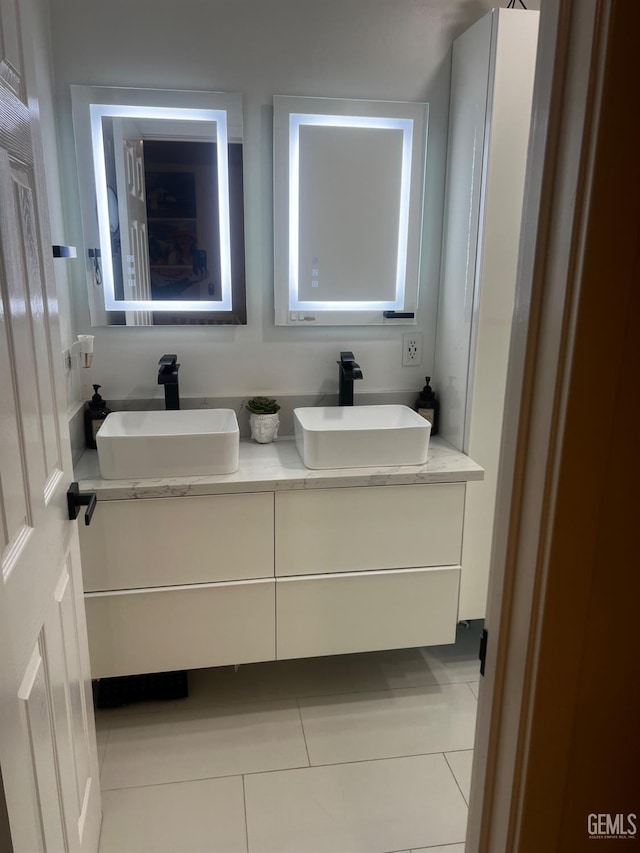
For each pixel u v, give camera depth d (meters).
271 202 2.15
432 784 1.78
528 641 0.74
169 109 2.01
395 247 2.25
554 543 0.69
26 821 0.91
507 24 1.82
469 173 2.04
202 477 1.86
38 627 1.04
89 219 2.03
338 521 1.93
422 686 2.18
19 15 1.00
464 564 2.23
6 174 0.91
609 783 0.79
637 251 0.61
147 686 2.09
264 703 2.09
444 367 2.30
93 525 1.80
